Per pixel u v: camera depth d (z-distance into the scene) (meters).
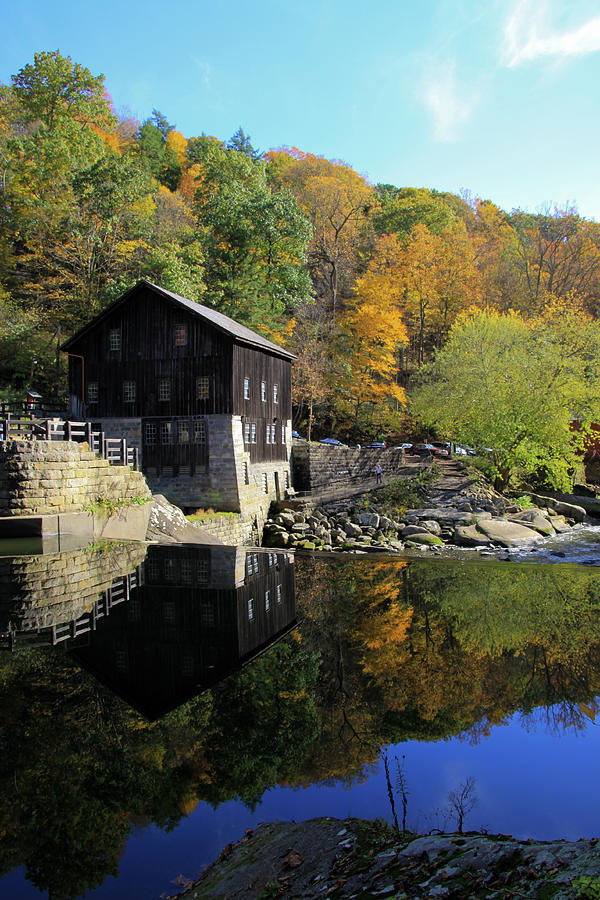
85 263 39.53
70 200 41.12
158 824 4.89
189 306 25.73
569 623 11.99
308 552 22.73
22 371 36.31
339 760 5.98
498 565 19.83
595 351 33.62
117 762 5.93
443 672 8.84
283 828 4.76
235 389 25.50
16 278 41.75
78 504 16.42
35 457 15.21
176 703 7.43
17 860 4.42
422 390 41.75
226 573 15.80
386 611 12.95
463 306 55.62
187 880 4.15
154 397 26.53
